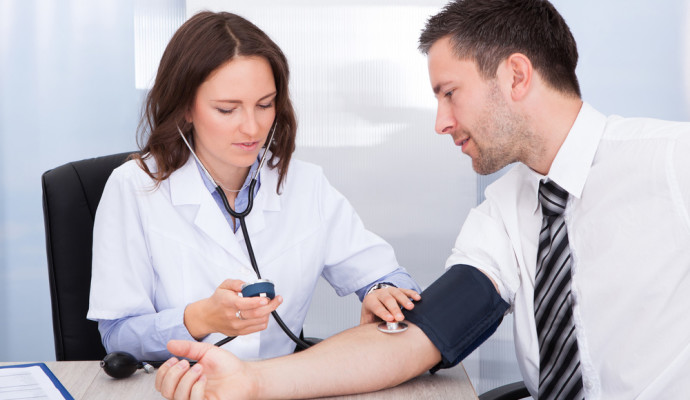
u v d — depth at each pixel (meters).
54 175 1.47
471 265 1.23
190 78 1.19
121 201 1.32
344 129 2.19
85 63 2.27
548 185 1.18
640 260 1.08
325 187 1.47
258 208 1.34
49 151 2.29
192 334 1.16
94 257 1.30
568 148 1.14
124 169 1.35
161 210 1.31
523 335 1.23
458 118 1.16
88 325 1.45
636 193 1.09
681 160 1.06
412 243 2.21
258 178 1.36
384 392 1.03
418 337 1.10
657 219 1.07
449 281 1.20
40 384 1.01
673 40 2.18
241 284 1.08
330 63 2.18
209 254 1.30
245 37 1.19
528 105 1.14
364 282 1.43
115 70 2.27
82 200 1.46
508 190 1.26
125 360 1.04
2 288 2.34
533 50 1.12
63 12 2.26
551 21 1.14
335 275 1.47
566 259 1.15
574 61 1.17
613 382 1.11
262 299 1.01
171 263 1.29
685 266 1.05
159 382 0.95
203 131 1.22
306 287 1.39
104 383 1.03
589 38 2.21
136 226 1.30
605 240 1.11
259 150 1.27
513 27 1.11
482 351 2.26
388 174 2.20
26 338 2.36
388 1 2.16
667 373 1.06
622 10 2.19
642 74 2.20
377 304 1.17
